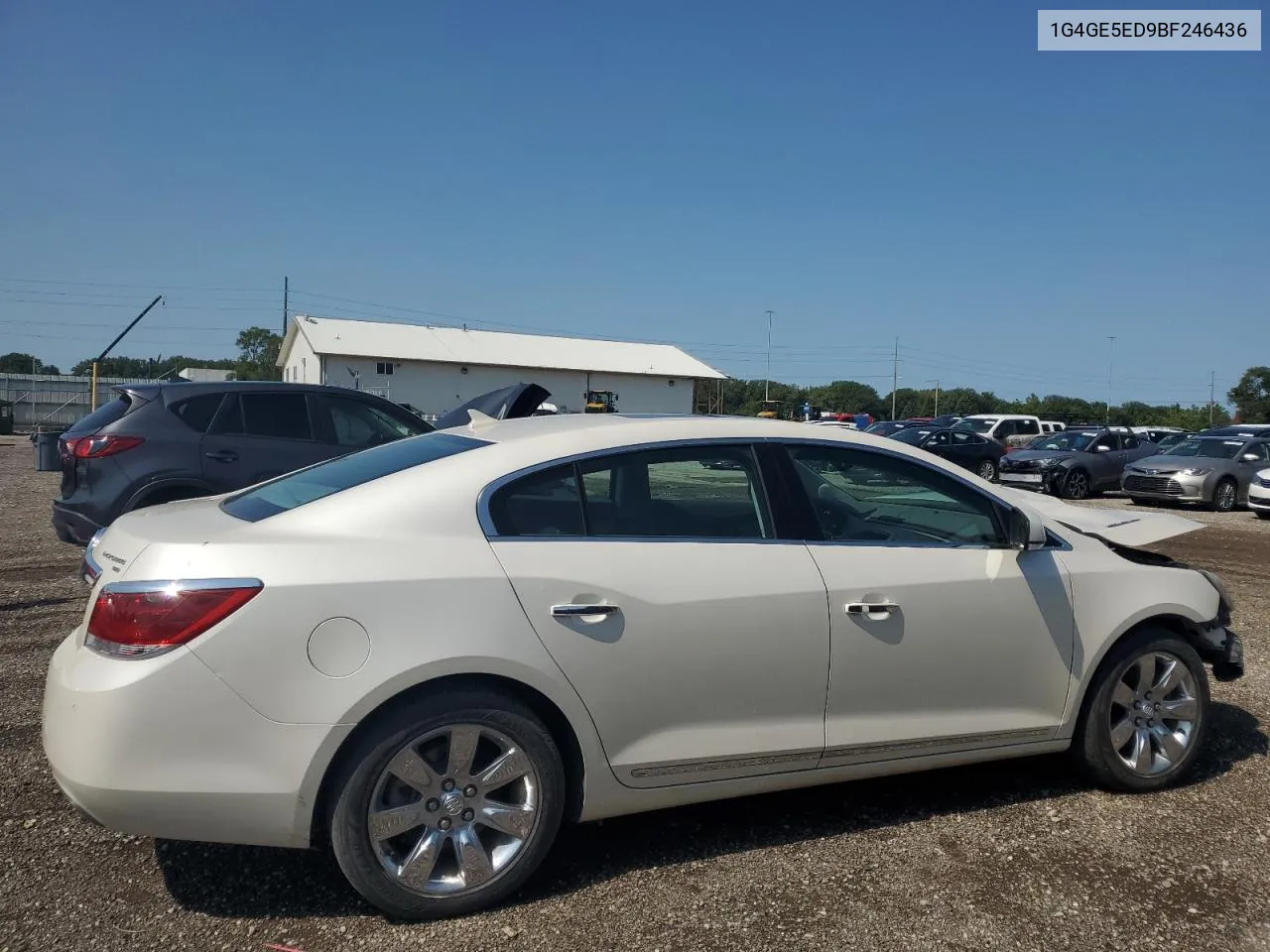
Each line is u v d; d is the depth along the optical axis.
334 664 2.84
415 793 2.97
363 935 2.90
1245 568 10.17
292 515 3.14
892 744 3.60
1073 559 4.00
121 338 35.06
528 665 3.01
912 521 3.86
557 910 3.06
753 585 3.35
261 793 2.80
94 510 6.91
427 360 60.03
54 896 3.08
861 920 3.03
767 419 3.80
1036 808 3.92
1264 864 3.46
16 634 6.08
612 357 68.75
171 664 2.75
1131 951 2.90
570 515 3.27
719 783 3.37
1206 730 4.21
